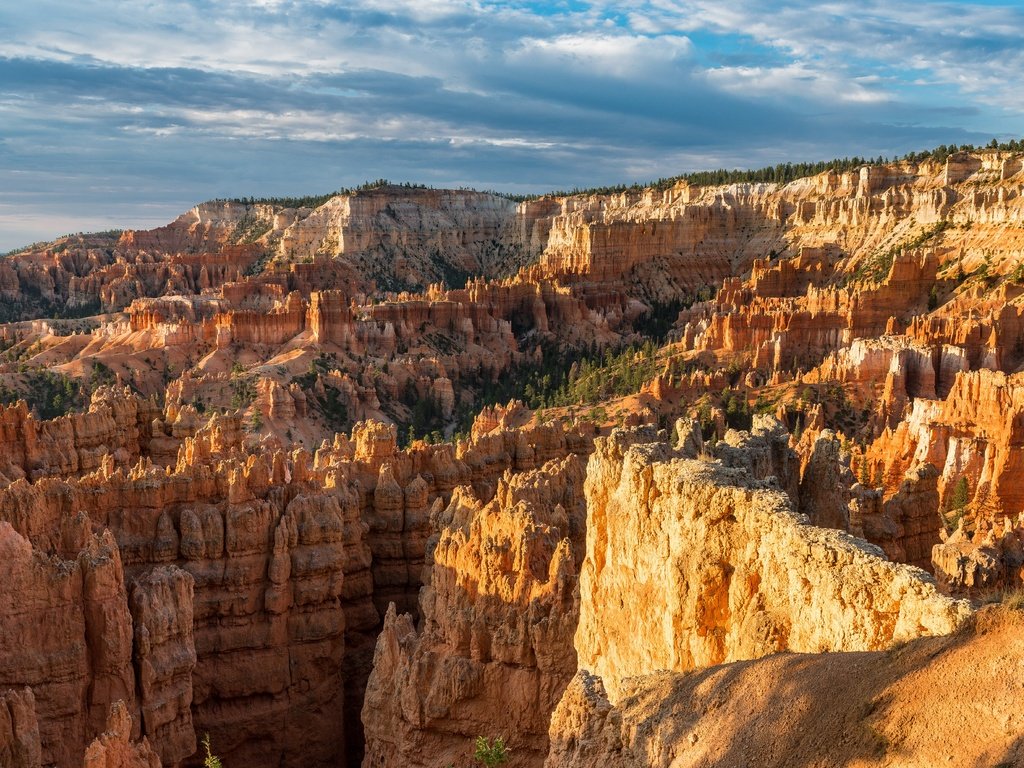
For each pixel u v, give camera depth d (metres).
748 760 21.20
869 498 40.44
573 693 26.98
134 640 47.62
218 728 55.28
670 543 31.53
